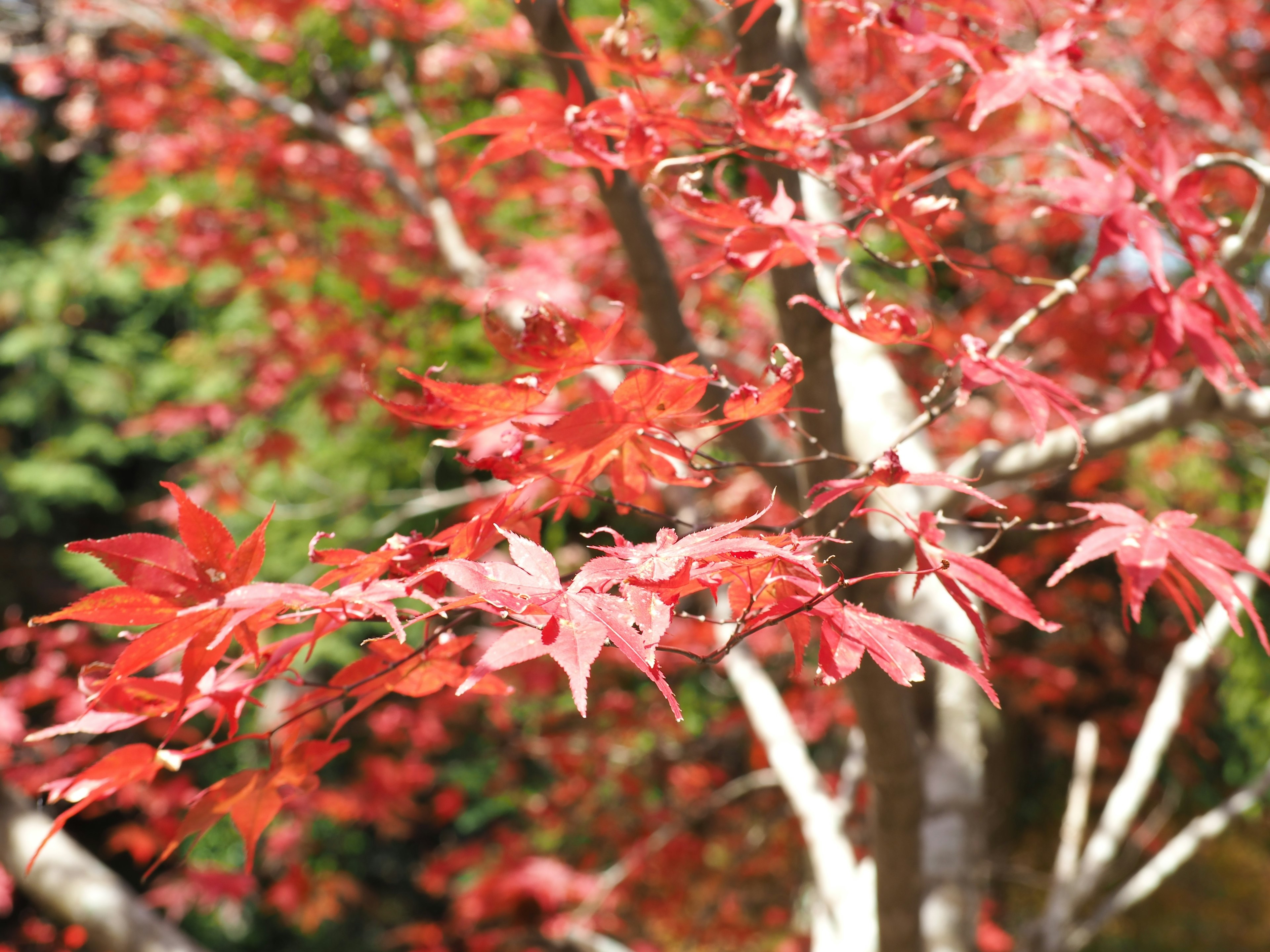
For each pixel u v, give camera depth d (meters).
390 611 0.85
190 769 7.22
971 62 1.33
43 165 9.52
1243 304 1.42
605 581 0.82
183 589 0.86
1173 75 4.00
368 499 4.63
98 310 9.34
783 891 5.74
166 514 5.63
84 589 8.47
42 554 8.88
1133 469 5.47
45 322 8.68
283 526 6.45
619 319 0.96
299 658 5.99
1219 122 4.01
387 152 4.22
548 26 1.55
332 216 4.73
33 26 4.60
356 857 8.30
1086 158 1.42
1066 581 5.82
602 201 1.75
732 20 1.74
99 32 4.39
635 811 4.89
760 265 1.22
